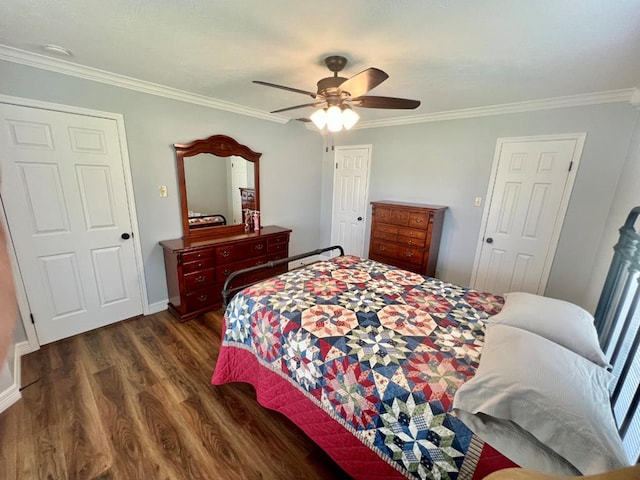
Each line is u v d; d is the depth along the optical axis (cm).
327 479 148
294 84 254
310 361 148
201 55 198
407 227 349
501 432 103
